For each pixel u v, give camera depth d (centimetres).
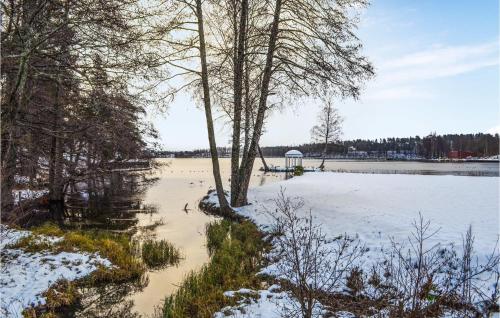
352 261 733
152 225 1454
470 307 526
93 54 948
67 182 1802
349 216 1181
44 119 1254
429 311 499
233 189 1684
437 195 1612
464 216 1059
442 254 729
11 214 997
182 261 964
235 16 1593
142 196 2488
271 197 1828
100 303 705
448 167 6675
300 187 2284
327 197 1705
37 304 652
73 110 1280
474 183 2228
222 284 769
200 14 1462
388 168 6306
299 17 1495
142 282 814
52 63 1002
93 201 2178
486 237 801
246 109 1756
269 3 1547
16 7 838
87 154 1739
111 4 864
